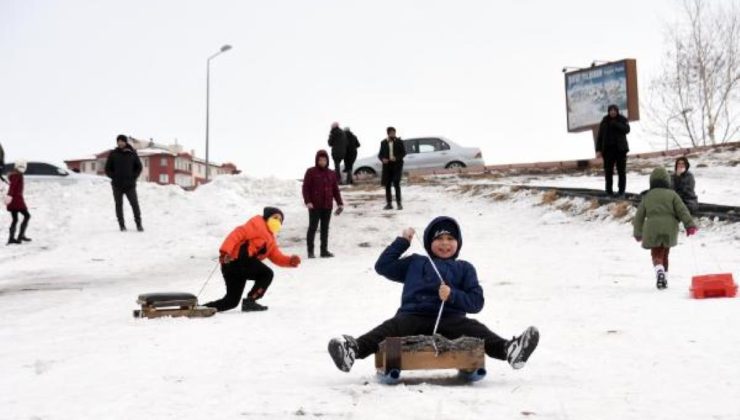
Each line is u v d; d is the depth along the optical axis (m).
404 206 26.02
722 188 23.62
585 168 36.81
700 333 7.24
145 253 18.88
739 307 8.69
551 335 7.50
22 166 20.78
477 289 5.68
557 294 10.48
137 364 6.48
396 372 5.29
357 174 37.16
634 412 4.54
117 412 4.77
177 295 9.56
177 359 6.67
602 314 8.67
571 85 40.94
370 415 4.55
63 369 6.38
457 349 5.34
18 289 13.91
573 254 15.38
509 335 7.58
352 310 9.68
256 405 4.86
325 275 13.70
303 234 20.77
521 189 25.88
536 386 5.30
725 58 54.12
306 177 16.81
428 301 5.61
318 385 5.47
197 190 27.41
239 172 30.50
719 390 5.05
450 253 5.82
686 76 54.53
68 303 11.71
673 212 10.78
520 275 12.68
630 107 38.88
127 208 24.56
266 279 9.88
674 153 38.28
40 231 22.11
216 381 5.68
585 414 4.51
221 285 13.23
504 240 18.59
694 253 14.21
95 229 22.00
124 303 11.34
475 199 26.30
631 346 6.78
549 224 20.31
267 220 9.91
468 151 38.75
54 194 26.05
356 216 23.81
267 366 6.28
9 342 8.09
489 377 5.67
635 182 27.95
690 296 9.79
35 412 4.86
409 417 4.49
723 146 36.59
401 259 5.89
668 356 6.26
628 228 18.06
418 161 38.53
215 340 7.67
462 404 4.76
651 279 11.83
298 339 7.66
